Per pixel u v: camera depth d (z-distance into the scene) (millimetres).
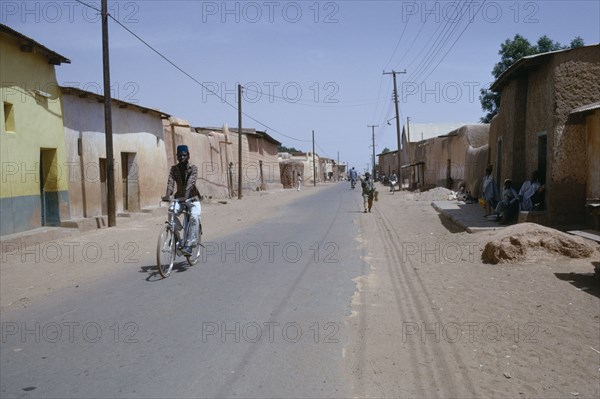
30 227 13062
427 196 27609
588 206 8859
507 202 13211
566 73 11203
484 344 5219
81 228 14250
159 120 21922
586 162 11180
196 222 8977
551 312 6270
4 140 11945
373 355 4828
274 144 52969
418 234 13711
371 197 21094
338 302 6684
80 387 4016
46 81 13844
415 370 4512
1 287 7566
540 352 5039
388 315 6156
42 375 4246
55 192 14234
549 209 11438
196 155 27594
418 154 44281
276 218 18750
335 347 4996
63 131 14648
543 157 12773
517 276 8055
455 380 4328
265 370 4395
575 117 11180
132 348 4879
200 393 3926
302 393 3971
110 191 15648
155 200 21375
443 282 7918
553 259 8875
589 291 7109
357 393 4004
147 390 3969
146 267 8992
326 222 17203
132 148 19344
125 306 6359
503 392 4156
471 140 26312
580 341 5340
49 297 6898
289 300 6727
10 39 12172
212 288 7359
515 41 30609
